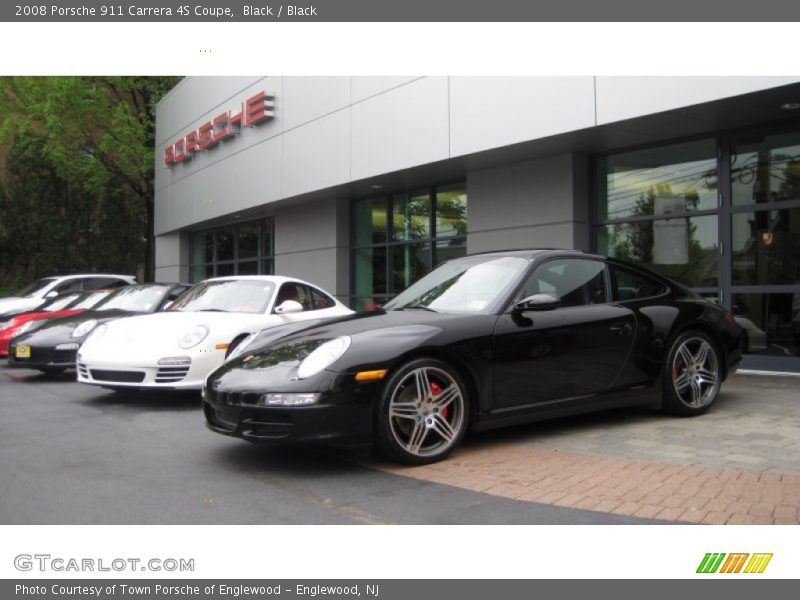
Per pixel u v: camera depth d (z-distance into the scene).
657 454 4.38
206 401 4.43
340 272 13.71
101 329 7.05
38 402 7.06
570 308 4.98
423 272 12.17
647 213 8.91
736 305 8.12
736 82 6.73
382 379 4.14
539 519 3.31
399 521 3.35
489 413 4.51
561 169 9.35
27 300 12.62
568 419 5.58
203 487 3.96
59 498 3.75
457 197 11.48
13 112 23.88
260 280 7.84
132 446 5.02
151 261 24.69
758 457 4.24
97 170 23.42
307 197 13.57
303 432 3.99
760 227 7.89
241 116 14.89
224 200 16.17
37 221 24.48
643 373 5.20
